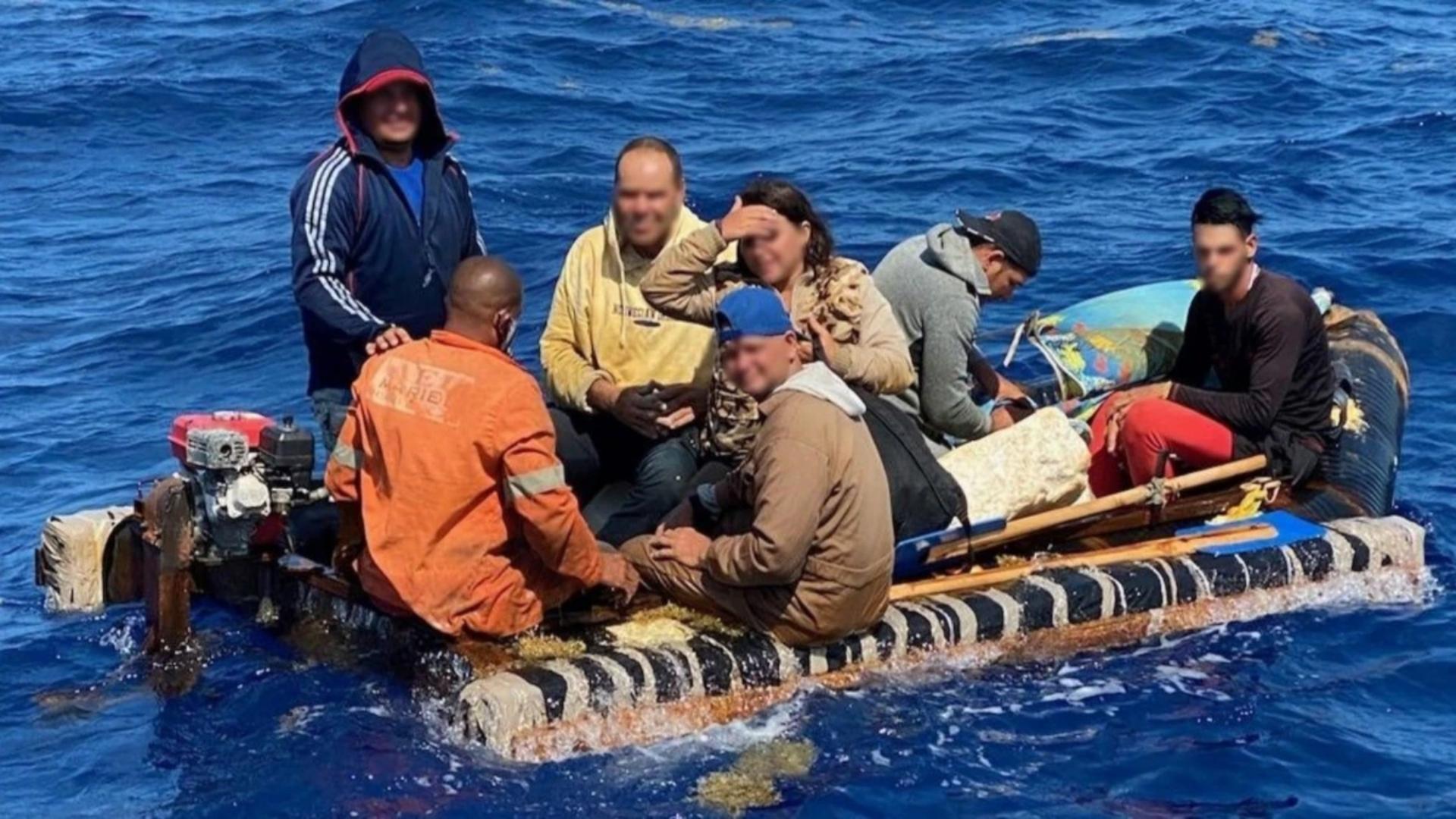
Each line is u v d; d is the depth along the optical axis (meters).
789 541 6.14
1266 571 7.27
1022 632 6.83
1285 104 15.98
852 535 6.29
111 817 5.80
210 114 16.81
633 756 6.06
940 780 5.98
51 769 6.11
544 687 6.03
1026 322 8.66
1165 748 6.20
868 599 6.42
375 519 6.31
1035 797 5.89
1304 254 11.88
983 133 15.27
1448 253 11.83
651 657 6.25
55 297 12.14
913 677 6.60
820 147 15.07
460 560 6.27
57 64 18.52
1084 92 16.53
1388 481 8.19
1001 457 7.19
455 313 6.24
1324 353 7.86
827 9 20.50
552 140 15.34
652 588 6.76
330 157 6.87
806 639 6.44
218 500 6.81
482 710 5.98
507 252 12.57
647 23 19.70
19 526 8.59
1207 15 19.06
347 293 6.82
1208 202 7.62
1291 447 7.82
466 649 6.32
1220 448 7.70
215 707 6.49
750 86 17.25
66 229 13.66
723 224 6.69
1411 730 6.38
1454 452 9.14
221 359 10.95
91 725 6.41
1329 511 7.81
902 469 6.86
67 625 7.31
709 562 6.42
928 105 16.34
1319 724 6.38
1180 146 14.77
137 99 17.08
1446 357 10.38
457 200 7.12
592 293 7.10
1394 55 17.78
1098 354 8.49
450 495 6.20
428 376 6.23
